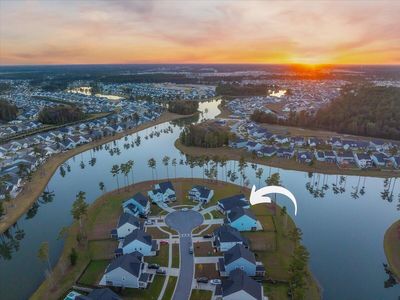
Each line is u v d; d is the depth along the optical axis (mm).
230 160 161250
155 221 99688
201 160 146375
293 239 86125
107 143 198125
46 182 135625
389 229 98750
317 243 91688
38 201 121375
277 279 73938
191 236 91438
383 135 195000
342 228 100375
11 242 94938
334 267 81625
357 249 89312
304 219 105562
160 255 83000
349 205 116750
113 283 72062
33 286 75312
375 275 79000
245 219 93312
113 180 139625
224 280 70750
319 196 124062
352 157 155000
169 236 91500
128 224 90188
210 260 80812
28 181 133750
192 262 80188
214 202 112000
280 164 154500
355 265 82500
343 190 129500
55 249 89500
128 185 129375
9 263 85000
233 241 83312
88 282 73625
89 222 100125
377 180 138875
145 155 174625
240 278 67438
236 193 119688
